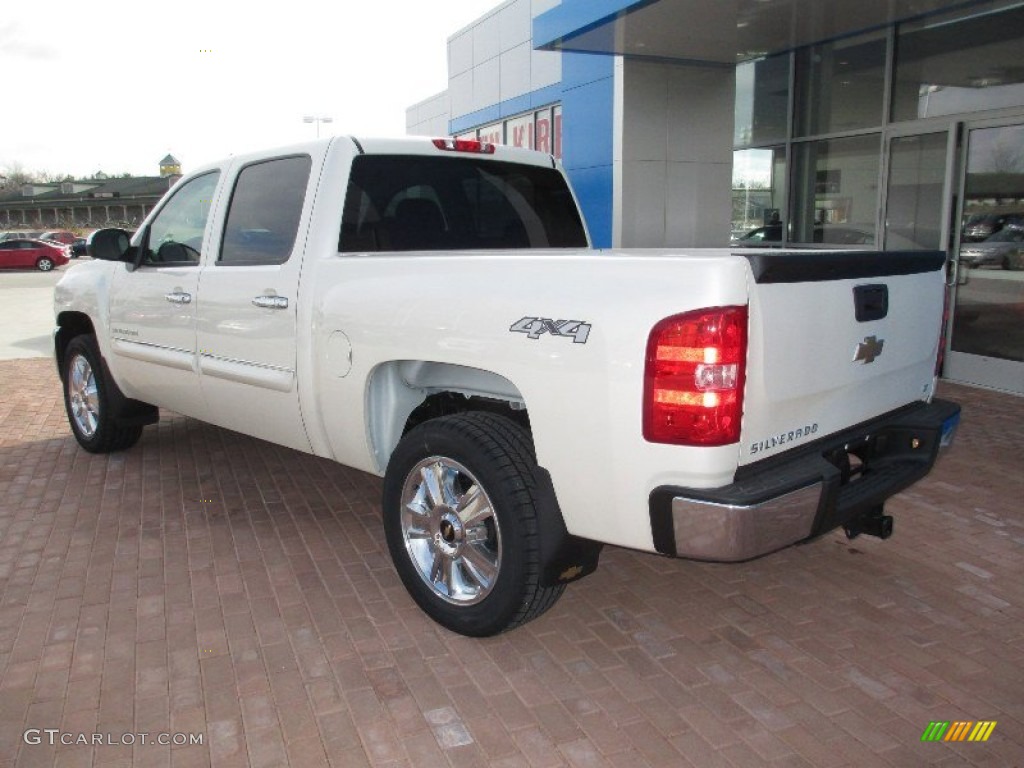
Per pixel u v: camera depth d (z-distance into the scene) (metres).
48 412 7.59
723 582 3.88
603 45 8.40
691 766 2.60
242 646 3.32
